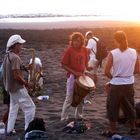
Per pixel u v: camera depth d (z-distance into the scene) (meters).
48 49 31.95
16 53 10.48
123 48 10.09
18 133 10.84
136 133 10.55
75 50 11.33
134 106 10.52
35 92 11.34
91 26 47.84
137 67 10.30
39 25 50.59
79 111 11.74
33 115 10.59
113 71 10.13
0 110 13.46
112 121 10.32
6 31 40.34
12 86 10.45
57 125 11.41
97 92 16.45
